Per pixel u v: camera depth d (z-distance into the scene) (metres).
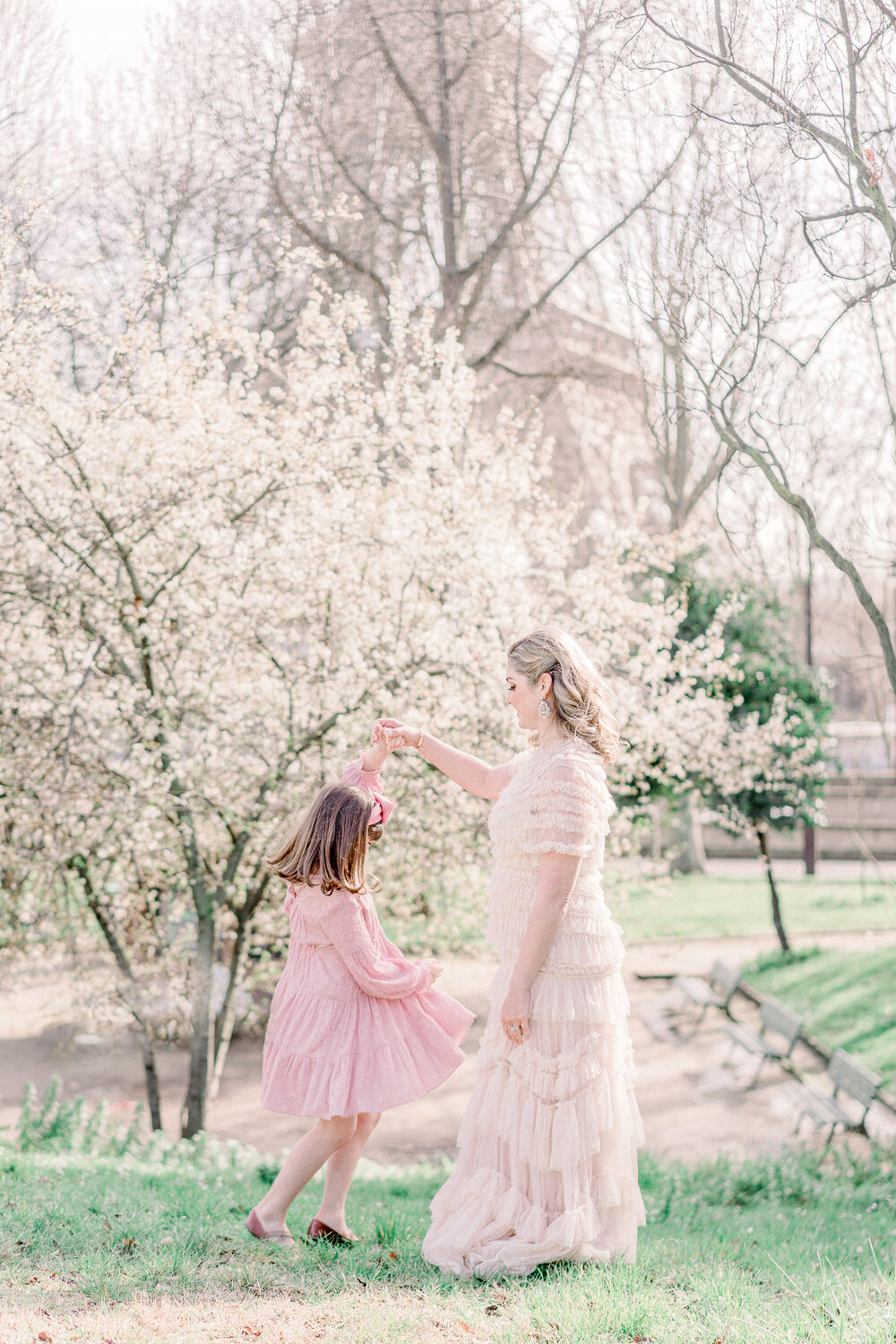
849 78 5.12
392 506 8.42
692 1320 2.43
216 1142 7.16
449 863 8.84
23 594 7.64
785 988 14.16
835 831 25.95
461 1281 2.64
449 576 8.45
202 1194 3.97
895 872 23.62
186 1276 2.62
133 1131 7.36
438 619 8.25
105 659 8.02
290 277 12.80
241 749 8.03
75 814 7.34
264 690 8.10
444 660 8.05
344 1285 2.61
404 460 9.39
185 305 10.91
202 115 13.25
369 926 3.17
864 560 7.72
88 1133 7.30
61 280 8.03
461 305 15.54
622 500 17.64
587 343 15.93
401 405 9.48
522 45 12.80
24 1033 11.21
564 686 2.91
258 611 8.18
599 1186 2.78
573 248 14.77
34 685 7.57
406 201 15.05
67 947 8.54
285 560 8.00
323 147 14.05
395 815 8.23
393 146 14.91
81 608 7.81
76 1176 4.50
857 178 5.30
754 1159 8.01
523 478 9.31
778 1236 4.11
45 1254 2.78
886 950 15.38
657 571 11.90
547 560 9.41
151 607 7.89
